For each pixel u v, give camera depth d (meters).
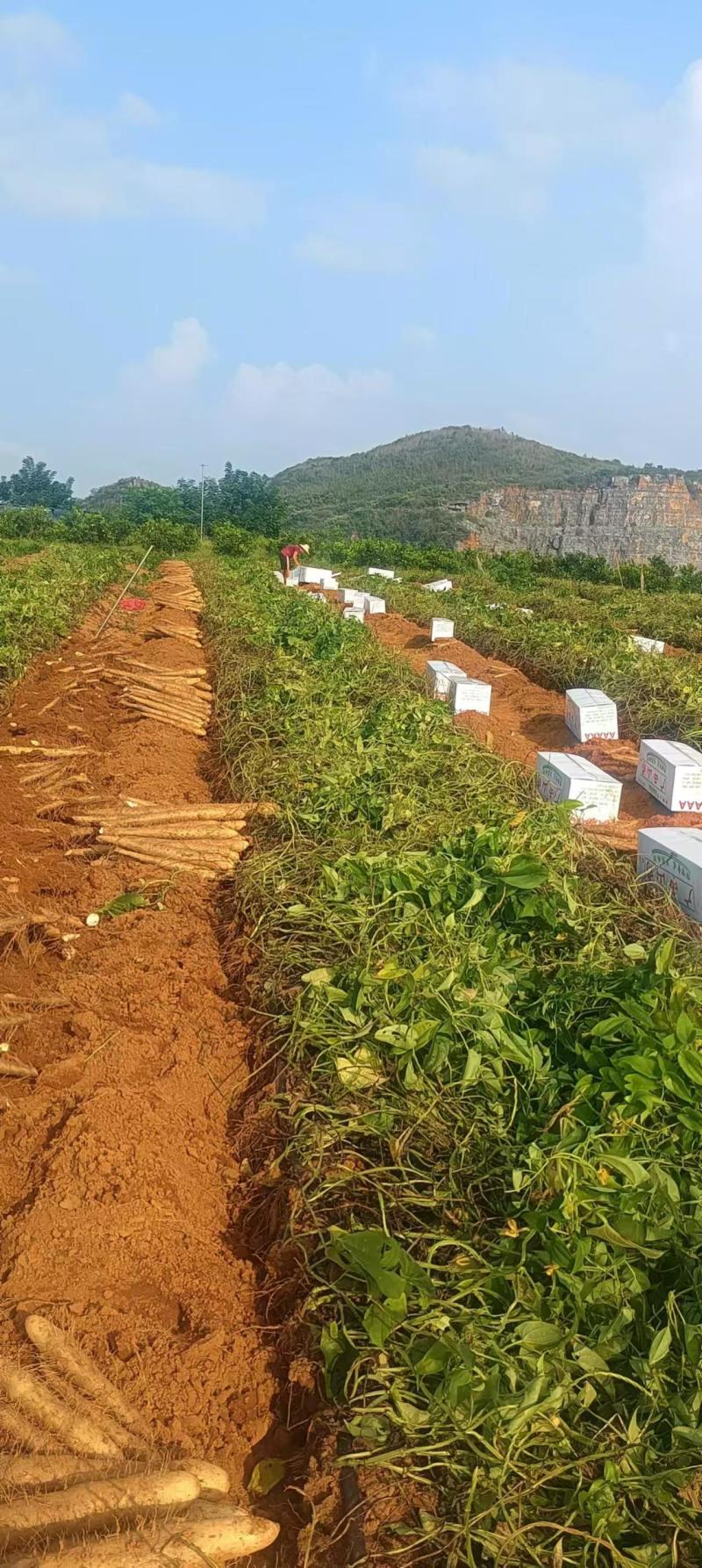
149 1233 3.72
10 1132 4.18
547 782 8.95
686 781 8.89
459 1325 3.11
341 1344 3.16
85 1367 3.01
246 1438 3.07
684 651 18.95
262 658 13.64
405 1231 3.62
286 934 5.83
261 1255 3.79
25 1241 3.54
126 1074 4.57
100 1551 2.34
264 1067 4.79
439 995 4.65
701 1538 2.50
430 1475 2.78
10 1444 2.67
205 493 63.53
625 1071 3.94
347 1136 4.15
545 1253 3.30
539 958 5.33
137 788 8.70
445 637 18.59
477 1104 4.18
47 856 7.13
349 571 37.84
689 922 6.17
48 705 10.77
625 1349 3.00
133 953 5.73
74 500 91.69
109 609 20.56
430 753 8.71
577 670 14.53
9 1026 4.81
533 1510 2.63
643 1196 3.40
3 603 14.67
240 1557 2.62
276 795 8.15
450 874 5.90
